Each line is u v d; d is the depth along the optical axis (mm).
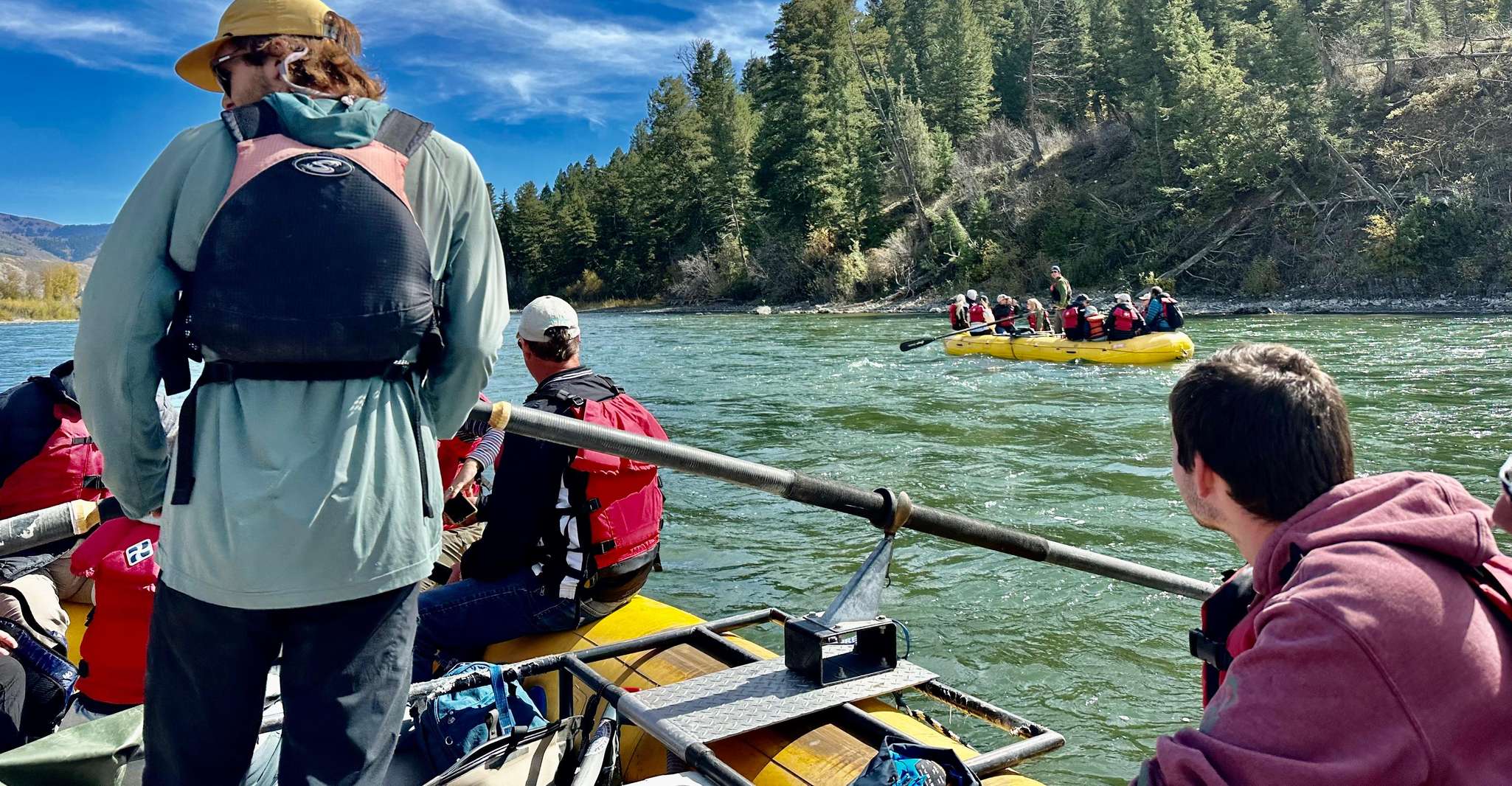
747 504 7578
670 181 68500
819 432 10734
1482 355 15711
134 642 2762
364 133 1617
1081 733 4074
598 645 2984
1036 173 48438
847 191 50812
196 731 1636
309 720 1588
